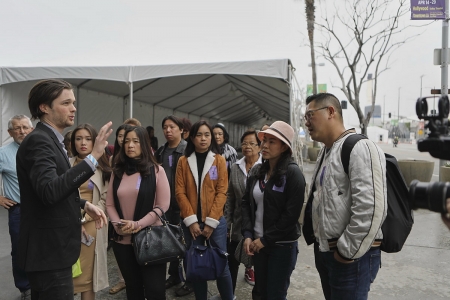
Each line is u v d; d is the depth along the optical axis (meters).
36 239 1.89
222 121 21.69
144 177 2.66
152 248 2.49
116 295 3.50
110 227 2.98
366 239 1.81
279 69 6.31
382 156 1.91
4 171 3.31
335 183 1.99
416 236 5.35
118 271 3.82
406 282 3.72
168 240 2.56
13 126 3.45
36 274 1.92
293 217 2.41
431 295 3.42
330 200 1.99
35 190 1.78
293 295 3.49
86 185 3.06
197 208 3.11
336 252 1.94
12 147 3.47
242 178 3.47
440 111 1.18
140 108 12.12
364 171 1.85
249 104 16.39
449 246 4.88
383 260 4.35
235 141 25.59
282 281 2.54
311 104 2.17
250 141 3.48
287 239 2.51
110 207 2.71
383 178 1.86
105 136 1.95
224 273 2.94
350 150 1.93
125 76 6.91
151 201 2.66
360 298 1.97
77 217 2.05
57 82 2.01
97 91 9.70
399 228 1.97
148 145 2.77
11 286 3.61
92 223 2.94
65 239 1.95
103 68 6.90
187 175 3.16
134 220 2.63
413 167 8.80
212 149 3.24
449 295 3.42
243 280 3.88
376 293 3.47
